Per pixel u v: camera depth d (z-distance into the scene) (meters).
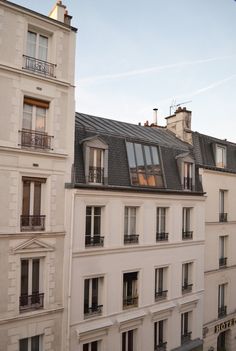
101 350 14.34
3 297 11.72
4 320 11.61
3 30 12.09
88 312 14.05
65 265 13.24
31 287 12.58
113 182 15.12
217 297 20.61
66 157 13.49
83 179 14.09
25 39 12.66
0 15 12.02
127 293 15.72
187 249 18.30
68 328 13.11
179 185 18.28
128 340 15.65
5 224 11.88
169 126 23.19
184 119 22.08
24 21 12.60
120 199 15.26
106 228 14.69
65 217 13.38
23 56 12.55
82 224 13.83
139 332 15.66
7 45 12.17
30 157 12.55
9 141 12.05
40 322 12.53
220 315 20.84
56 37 13.47
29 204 12.74
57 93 13.44
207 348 19.61
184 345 17.61
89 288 14.27
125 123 20.91
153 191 16.47
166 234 17.41
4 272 11.77
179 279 17.72
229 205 21.89
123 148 16.30
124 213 15.66
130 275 15.80
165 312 16.73
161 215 17.44
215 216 20.67
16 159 12.20
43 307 12.66
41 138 12.92
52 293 12.88
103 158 15.01
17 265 12.06
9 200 12.00
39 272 12.88
